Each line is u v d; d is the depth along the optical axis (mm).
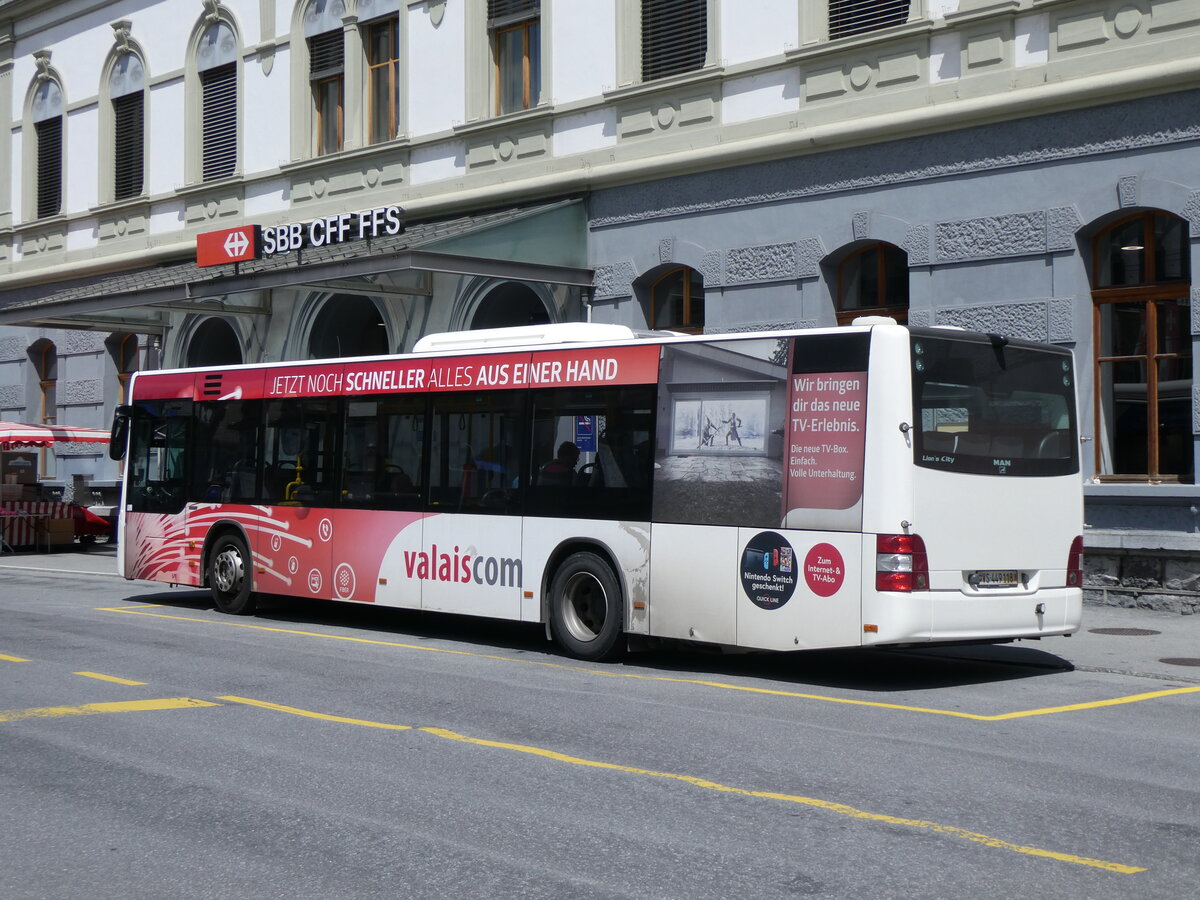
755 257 18375
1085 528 15406
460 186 22500
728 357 11188
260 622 14891
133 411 17031
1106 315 15453
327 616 15648
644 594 11594
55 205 31578
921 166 16656
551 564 12383
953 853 5891
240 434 15703
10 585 19391
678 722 8953
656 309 20062
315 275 20516
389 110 24062
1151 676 11297
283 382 15227
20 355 31656
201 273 24797
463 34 22438
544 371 12602
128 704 9500
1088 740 8461
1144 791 7070
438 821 6430
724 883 5465
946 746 8219
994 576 10680
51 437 25859
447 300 22219
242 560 15570
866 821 6430
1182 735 8672
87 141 30406
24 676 10742
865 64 17250
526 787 7102
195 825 6379
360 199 24234
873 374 10258
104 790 7055
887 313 17344
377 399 14148
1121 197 14953
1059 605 11062
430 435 13570
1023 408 10992
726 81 18812
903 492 10141
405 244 19781
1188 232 14688
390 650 12570
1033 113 15633
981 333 10797
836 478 10406
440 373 13539
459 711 9297
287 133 25625
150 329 27750
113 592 18344
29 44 31859
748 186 18500
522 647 12953
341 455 14477
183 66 27922
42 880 5570
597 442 12094
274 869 5688
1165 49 14633
